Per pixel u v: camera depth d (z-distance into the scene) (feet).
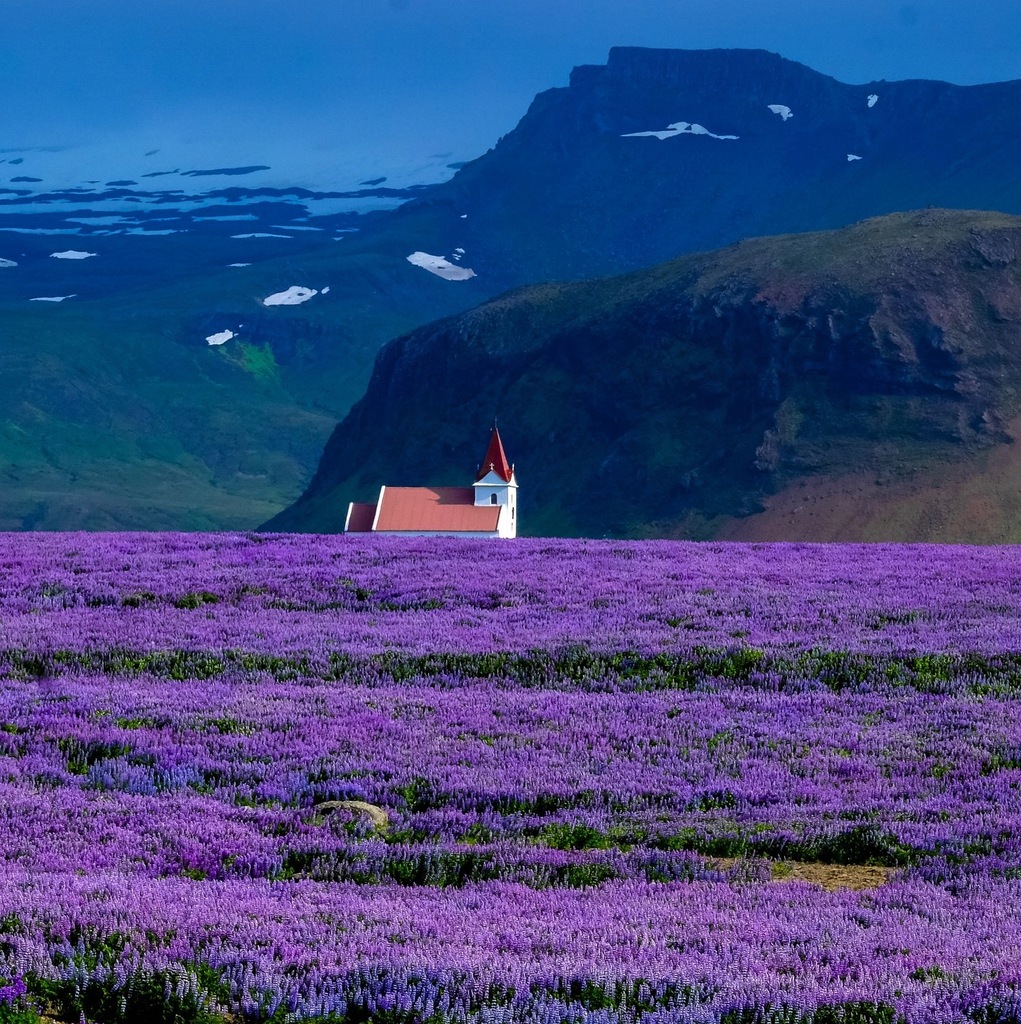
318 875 141.08
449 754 196.03
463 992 102.12
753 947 116.26
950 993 105.09
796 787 183.11
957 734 214.28
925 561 423.23
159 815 158.40
